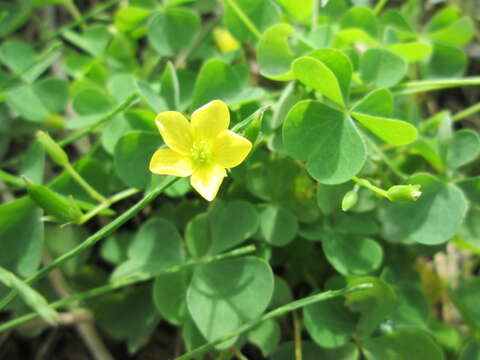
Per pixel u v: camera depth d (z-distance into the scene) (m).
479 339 0.08
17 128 0.09
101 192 0.08
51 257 0.08
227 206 0.07
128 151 0.07
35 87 0.09
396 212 0.07
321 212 0.07
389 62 0.07
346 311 0.07
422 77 0.09
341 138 0.06
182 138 0.06
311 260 0.08
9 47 0.09
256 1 0.08
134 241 0.07
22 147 0.10
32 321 0.08
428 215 0.07
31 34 0.11
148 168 0.07
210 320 0.06
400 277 0.08
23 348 0.08
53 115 0.09
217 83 0.07
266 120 0.07
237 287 0.06
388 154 0.08
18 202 0.06
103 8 0.09
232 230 0.07
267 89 0.10
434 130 0.08
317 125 0.06
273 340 0.07
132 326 0.08
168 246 0.07
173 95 0.07
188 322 0.07
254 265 0.06
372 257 0.07
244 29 0.08
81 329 0.08
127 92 0.08
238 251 0.07
